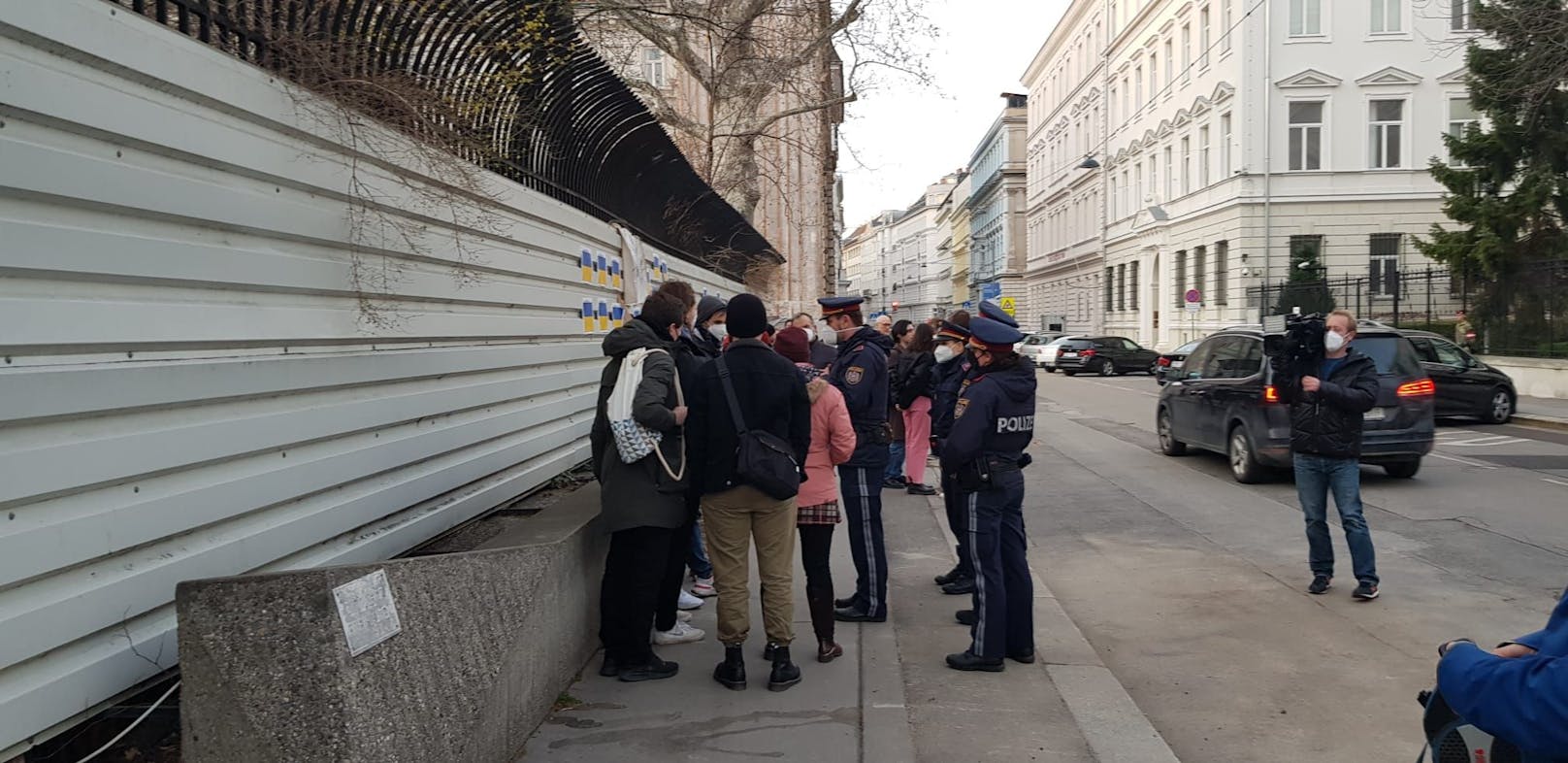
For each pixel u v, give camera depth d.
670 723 4.45
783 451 4.69
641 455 4.65
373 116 4.30
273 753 2.69
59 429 2.56
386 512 4.39
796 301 26.98
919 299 151.62
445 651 3.37
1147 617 6.46
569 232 7.56
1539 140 22.38
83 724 2.94
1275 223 34.75
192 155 3.12
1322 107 34.50
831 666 5.30
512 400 6.22
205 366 3.09
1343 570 7.51
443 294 5.04
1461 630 6.03
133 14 2.87
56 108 2.57
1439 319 25.47
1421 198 33.81
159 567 2.95
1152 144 44.47
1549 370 20.92
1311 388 6.59
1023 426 5.28
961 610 6.46
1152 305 45.56
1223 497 10.79
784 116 16.58
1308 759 4.30
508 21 5.48
